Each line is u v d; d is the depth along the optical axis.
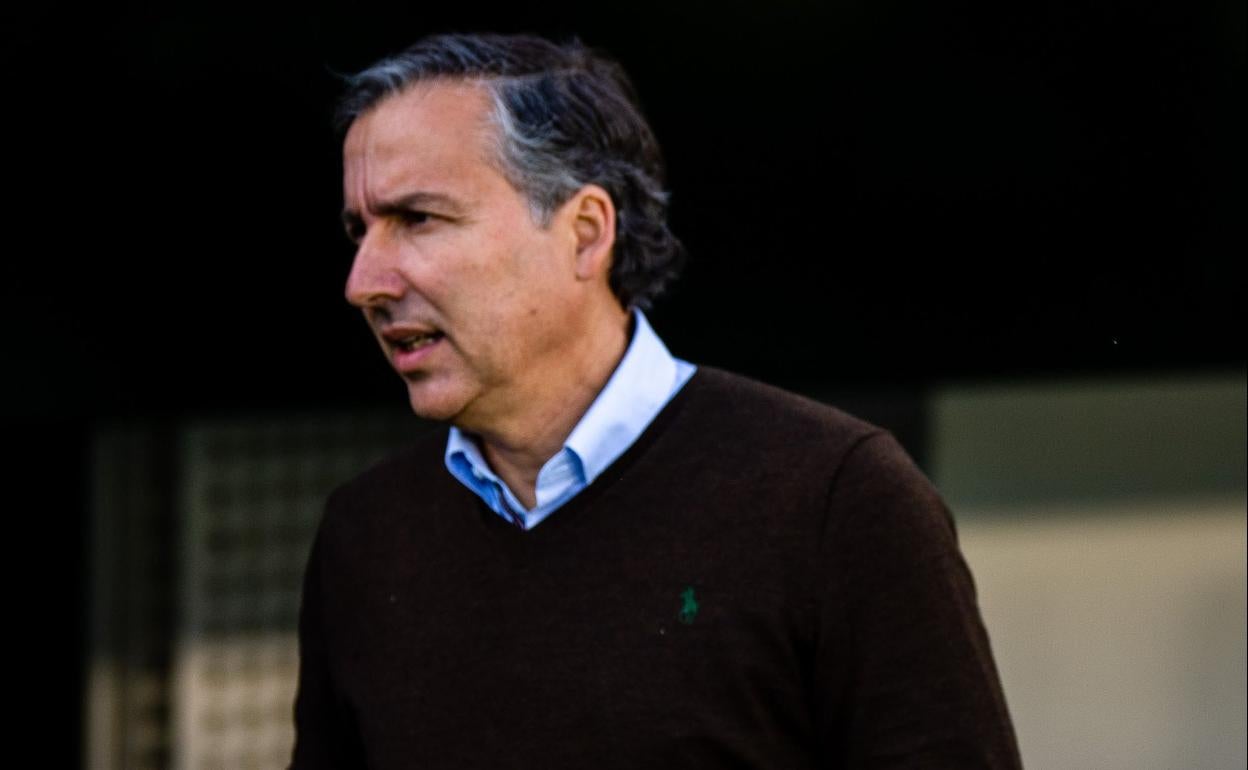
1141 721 14.47
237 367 11.00
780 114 11.52
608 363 6.50
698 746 5.93
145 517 13.31
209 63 10.61
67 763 13.02
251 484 13.65
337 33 10.77
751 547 6.01
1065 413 14.27
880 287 11.92
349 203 6.36
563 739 6.08
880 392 14.16
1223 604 14.49
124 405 10.77
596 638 6.10
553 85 6.33
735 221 11.57
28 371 10.52
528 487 6.53
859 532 5.94
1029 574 14.30
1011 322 12.16
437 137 6.16
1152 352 12.38
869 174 11.73
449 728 6.32
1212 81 12.05
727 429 6.28
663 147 11.34
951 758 5.79
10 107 10.28
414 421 14.15
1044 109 11.91
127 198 10.60
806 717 6.03
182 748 13.45
